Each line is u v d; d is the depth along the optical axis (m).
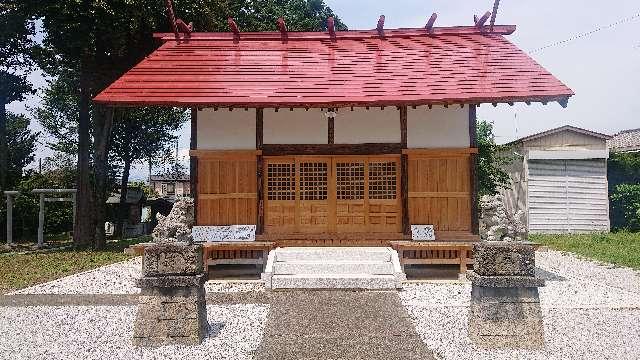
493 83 12.23
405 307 9.20
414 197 12.83
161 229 7.42
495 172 20.50
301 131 13.08
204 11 20.69
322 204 13.00
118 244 24.48
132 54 20.78
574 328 7.82
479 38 14.30
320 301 9.71
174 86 12.51
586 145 23.81
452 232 12.70
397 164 13.02
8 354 6.71
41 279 12.94
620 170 24.72
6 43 19.89
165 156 36.78
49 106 35.84
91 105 22.05
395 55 13.80
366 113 13.03
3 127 24.56
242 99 11.96
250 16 25.59
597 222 23.78
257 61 13.67
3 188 24.56
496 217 7.31
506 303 6.93
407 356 6.46
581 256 16.06
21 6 18.33
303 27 29.53
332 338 7.29
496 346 6.87
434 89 12.16
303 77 12.91
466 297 10.05
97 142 21.72
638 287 11.09
